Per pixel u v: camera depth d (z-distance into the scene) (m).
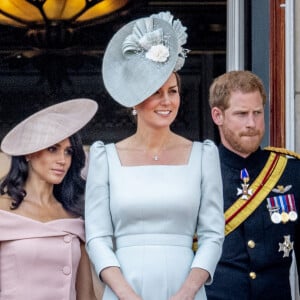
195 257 15.22
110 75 15.69
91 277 16.11
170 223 15.19
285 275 16.84
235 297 16.53
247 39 21.91
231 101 16.83
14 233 15.71
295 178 17.05
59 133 15.85
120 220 15.24
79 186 16.14
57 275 15.69
